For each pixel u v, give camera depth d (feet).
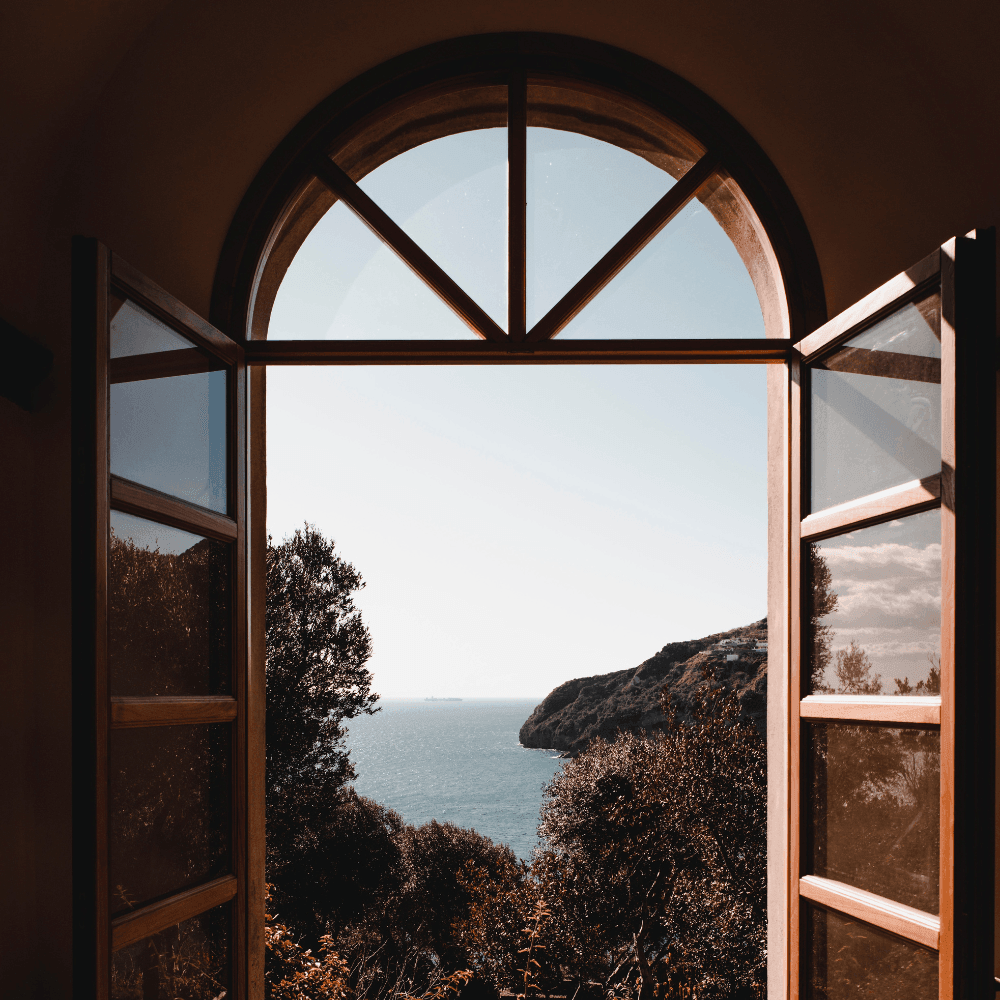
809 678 6.37
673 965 22.59
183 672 5.92
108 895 4.65
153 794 5.36
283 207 7.10
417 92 7.25
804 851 6.19
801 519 6.50
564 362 7.09
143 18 6.85
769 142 7.01
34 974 6.16
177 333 5.94
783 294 6.89
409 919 37.47
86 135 6.81
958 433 4.52
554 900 26.58
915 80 6.87
